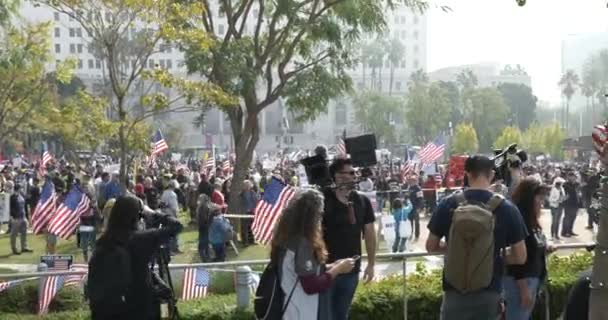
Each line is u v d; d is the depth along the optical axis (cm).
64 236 1434
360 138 659
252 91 2247
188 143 10956
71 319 855
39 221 1531
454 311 508
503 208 525
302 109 2353
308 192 517
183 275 979
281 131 10412
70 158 6431
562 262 891
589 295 379
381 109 9012
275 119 12069
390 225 1900
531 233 611
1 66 2170
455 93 10112
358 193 620
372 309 769
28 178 3594
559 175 2816
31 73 2231
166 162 6500
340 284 608
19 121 2377
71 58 2580
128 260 521
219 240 1756
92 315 531
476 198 533
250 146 2378
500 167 720
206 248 1812
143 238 531
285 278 507
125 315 520
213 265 755
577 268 867
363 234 634
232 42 2189
